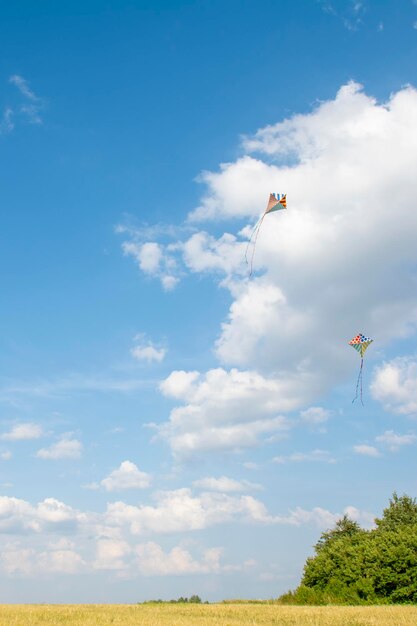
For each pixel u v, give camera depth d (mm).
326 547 79875
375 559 66375
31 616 41156
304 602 66812
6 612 44125
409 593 62750
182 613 47344
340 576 69062
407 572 63531
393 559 64500
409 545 66500
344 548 73812
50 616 41781
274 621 40312
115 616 43531
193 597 80500
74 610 48531
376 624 37344
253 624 37656
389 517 91188
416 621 38906
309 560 75625
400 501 93188
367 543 69625
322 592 68188
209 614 46344
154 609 51625
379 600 63781
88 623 36969
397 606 55594
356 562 68125
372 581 64000
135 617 42844
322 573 72375
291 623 38625
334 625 37406
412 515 89750
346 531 93938
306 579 74062
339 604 63844
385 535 69250
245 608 53750
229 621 39906
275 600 72375
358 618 41375
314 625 37375
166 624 37688
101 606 55719
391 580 63500
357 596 64188
